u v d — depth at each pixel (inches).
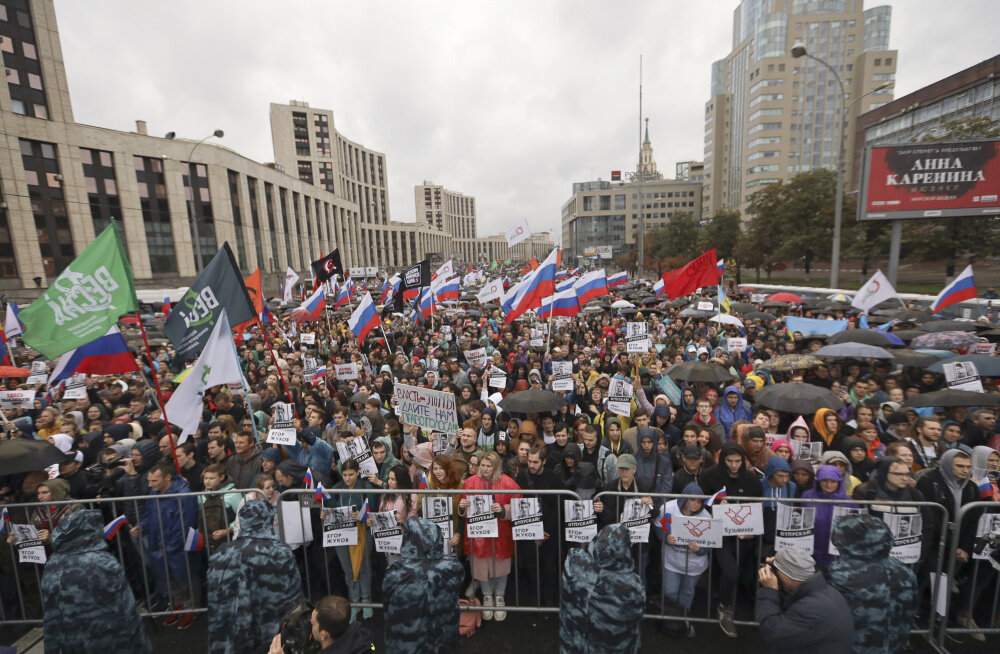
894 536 159.3
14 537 173.5
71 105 1785.2
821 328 448.8
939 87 1652.3
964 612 167.6
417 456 237.9
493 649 167.9
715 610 184.9
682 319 719.7
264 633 140.9
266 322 703.1
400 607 131.8
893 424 228.5
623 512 173.8
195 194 2101.4
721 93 4414.4
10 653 169.9
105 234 217.6
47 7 1715.1
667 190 4928.6
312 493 176.7
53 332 215.0
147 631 180.1
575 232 5521.7
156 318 889.5
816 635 108.5
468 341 542.0
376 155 5649.6
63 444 244.5
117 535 190.5
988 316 579.5
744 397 307.3
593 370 369.7
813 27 3489.2
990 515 157.5
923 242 1024.9
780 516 164.2
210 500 187.3
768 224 1518.2
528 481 195.2
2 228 1636.3
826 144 3580.2
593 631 126.3
